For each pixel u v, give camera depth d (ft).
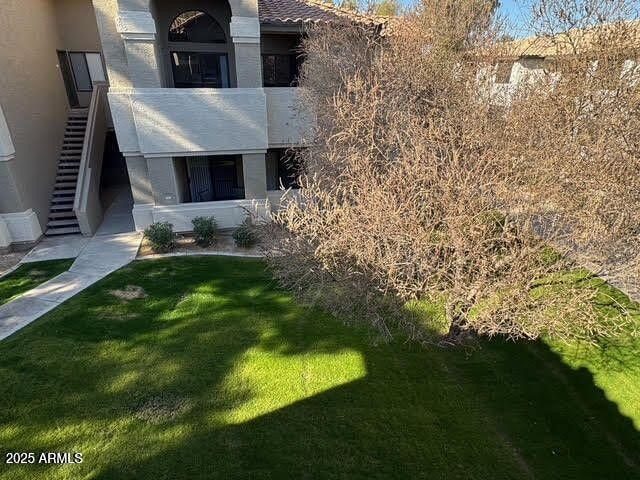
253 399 23.40
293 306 32.96
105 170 67.51
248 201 49.44
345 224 21.01
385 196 20.83
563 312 20.68
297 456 19.90
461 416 22.40
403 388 24.38
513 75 44.86
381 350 27.66
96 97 58.03
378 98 31.86
